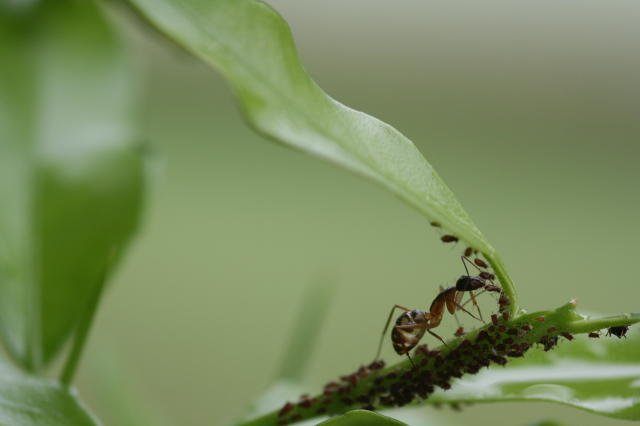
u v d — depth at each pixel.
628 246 0.34
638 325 0.15
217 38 0.14
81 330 0.15
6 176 0.16
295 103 0.14
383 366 0.15
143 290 0.30
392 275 0.31
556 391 0.15
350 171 0.14
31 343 0.16
